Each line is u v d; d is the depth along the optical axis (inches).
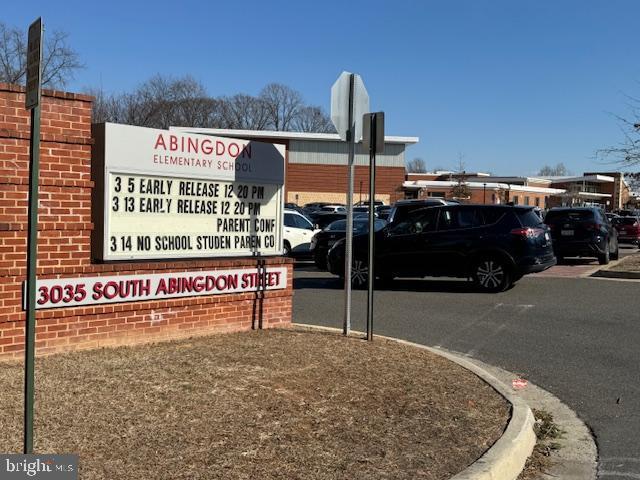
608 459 188.7
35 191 131.6
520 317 401.4
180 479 148.4
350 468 161.0
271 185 322.0
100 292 256.8
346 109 306.0
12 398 191.9
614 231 798.5
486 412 208.4
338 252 556.4
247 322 309.9
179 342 277.7
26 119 235.5
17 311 235.8
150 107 2395.4
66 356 242.7
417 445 178.2
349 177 309.7
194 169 287.7
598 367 287.3
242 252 311.4
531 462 186.2
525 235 498.0
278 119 3467.0
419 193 2741.1
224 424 183.0
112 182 262.7
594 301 460.4
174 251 284.7
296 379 228.2
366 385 227.8
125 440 167.9
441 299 473.7
